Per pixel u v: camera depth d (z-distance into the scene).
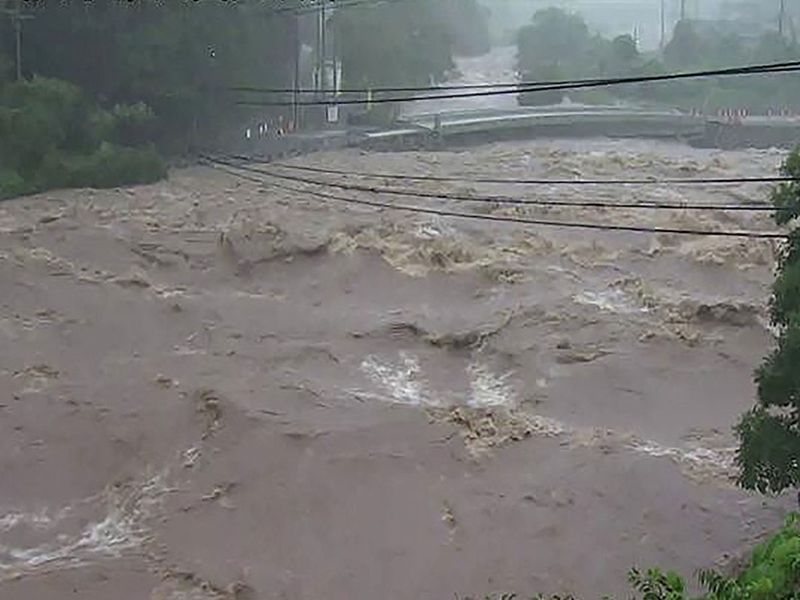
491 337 44.03
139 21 76.31
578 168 74.81
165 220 58.16
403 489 34.28
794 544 18.23
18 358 41.91
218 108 81.50
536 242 53.91
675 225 56.94
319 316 46.53
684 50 119.62
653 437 37.88
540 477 35.00
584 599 29.80
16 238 54.34
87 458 35.94
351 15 98.69
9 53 74.31
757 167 76.50
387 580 30.50
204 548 31.81
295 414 37.97
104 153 68.81
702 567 31.14
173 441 36.69
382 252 51.84
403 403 39.16
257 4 84.75
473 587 30.27
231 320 46.09
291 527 32.62
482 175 72.12
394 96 100.31
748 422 28.94
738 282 49.88
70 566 30.95
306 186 68.31
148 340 44.41
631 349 43.19
